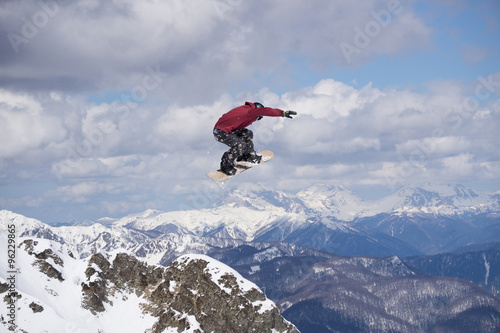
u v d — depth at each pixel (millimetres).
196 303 99500
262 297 101625
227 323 96125
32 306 82188
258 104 21141
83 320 87000
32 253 98500
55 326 80500
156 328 93438
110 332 88812
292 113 20297
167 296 101750
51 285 93375
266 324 96625
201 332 93875
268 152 22719
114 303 97312
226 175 21422
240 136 21656
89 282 96062
